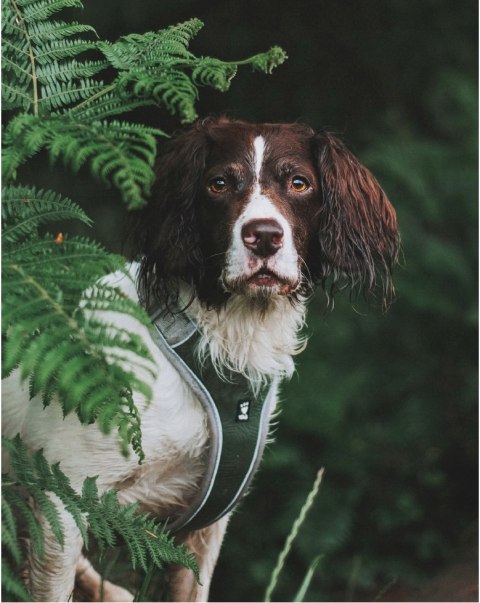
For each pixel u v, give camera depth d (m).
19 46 1.95
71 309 1.63
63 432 2.37
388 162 5.65
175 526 2.64
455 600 4.32
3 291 1.62
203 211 2.46
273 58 1.90
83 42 1.98
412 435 5.43
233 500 2.62
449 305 5.38
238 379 2.50
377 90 7.21
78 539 2.35
